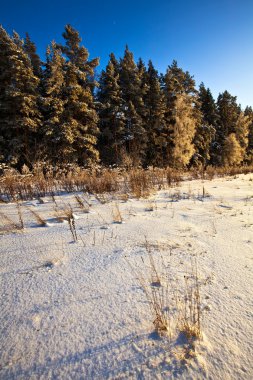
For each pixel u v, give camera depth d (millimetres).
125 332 1759
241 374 1420
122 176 10117
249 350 1582
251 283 2359
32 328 1821
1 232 3973
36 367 1502
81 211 5340
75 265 2811
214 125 36625
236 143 34500
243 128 39125
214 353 1562
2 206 6090
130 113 23688
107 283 2414
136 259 2928
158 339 1685
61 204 6156
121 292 2254
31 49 23047
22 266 2803
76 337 1729
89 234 3822
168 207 5746
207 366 1473
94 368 1485
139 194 7020
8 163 15711
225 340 1663
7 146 17266
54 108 17812
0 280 2506
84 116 20422
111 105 23125
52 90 18031
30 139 18016
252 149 46438
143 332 1754
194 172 13867
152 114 27016
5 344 1680
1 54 16578
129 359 1539
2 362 1540
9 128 17234
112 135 22766
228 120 39531
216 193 7664
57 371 1472
